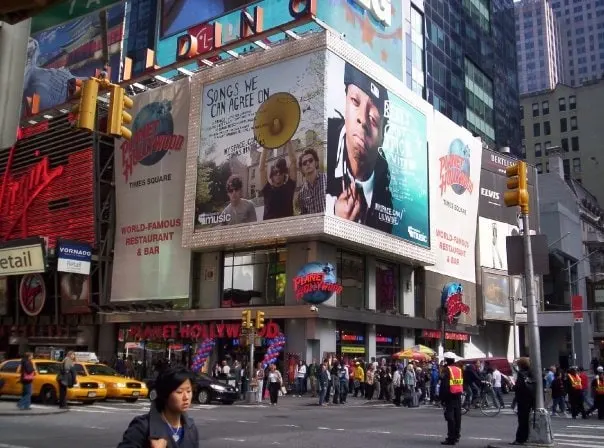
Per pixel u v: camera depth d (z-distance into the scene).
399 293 39.75
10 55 4.31
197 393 25.66
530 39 174.25
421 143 39.72
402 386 26.89
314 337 31.31
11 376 22.94
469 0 76.69
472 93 73.31
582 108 113.56
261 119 33.88
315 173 31.20
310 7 32.44
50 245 42.00
